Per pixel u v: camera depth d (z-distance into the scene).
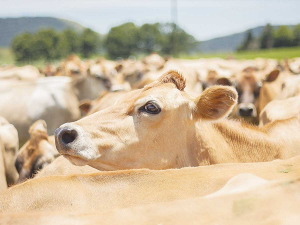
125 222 2.00
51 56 121.44
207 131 4.62
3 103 12.08
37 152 6.50
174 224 1.93
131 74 24.25
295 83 8.18
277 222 1.73
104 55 137.50
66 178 2.77
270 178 2.70
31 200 2.66
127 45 130.00
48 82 13.23
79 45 129.25
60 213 2.13
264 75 12.95
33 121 12.21
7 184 7.32
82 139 4.04
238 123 4.92
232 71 23.25
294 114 5.83
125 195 2.68
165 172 2.84
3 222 2.10
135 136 4.25
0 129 7.37
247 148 4.73
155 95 4.29
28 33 121.25
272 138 4.85
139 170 2.84
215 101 4.30
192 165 4.53
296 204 1.85
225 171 2.87
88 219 2.06
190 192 2.63
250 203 1.93
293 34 138.00
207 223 1.89
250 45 143.50
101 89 15.11
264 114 6.73
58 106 12.67
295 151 4.76
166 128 4.32
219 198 2.07
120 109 4.38
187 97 4.47
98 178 2.78
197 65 25.03
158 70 21.31
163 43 130.38
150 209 2.08
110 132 4.21
